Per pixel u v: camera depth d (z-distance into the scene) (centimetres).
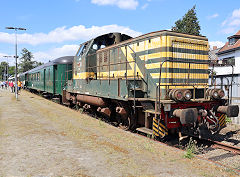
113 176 366
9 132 653
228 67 1975
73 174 370
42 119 887
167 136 733
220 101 695
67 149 500
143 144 553
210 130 656
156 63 669
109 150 496
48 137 603
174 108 605
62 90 1459
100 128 734
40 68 2227
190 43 688
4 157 443
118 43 865
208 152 593
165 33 647
